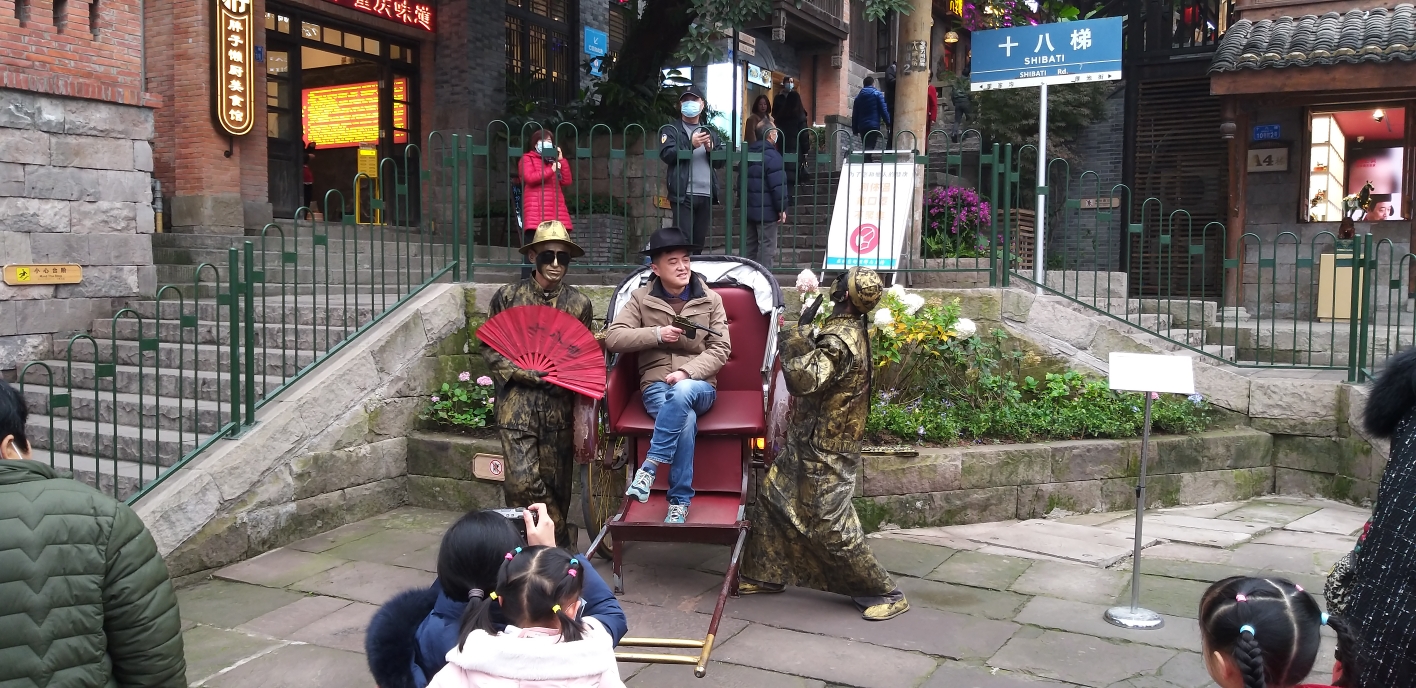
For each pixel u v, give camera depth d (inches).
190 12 382.0
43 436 237.9
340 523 232.8
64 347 279.0
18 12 272.5
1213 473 261.1
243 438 210.7
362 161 478.0
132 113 293.9
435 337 261.7
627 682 148.8
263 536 212.1
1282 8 410.6
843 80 695.7
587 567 101.3
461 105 489.7
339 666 155.3
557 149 286.2
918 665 153.9
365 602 183.8
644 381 194.1
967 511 233.3
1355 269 266.5
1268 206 437.7
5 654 79.7
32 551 81.2
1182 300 345.7
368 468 240.7
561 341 189.3
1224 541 219.6
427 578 196.4
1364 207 414.9
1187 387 164.9
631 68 485.7
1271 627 75.1
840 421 170.1
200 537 197.0
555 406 196.9
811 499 171.8
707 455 191.2
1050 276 362.6
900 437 242.1
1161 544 218.2
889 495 227.5
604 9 615.5
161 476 198.1
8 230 265.1
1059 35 298.5
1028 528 230.5
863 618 174.1
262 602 183.9
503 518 93.3
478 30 492.7
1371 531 93.4
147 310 291.3
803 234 403.5
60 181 276.5
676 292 195.5
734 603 182.2
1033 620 172.6
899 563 203.8
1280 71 375.2
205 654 160.1
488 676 79.3
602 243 419.8
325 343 256.5
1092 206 548.1
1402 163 410.0
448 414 255.6
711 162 297.3
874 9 317.1
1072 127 563.2
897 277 315.0
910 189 283.3
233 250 210.4
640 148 434.6
